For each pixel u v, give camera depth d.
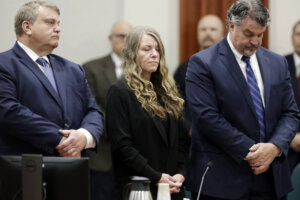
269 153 6.19
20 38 6.31
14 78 6.05
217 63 6.50
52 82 6.34
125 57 6.75
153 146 6.42
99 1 10.35
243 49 6.35
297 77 9.78
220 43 6.68
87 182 4.81
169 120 6.61
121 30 9.66
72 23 10.20
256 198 6.42
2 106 5.87
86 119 6.44
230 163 6.34
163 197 5.11
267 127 6.43
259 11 6.11
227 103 6.37
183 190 6.52
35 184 4.66
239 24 6.22
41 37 6.20
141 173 6.21
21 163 4.72
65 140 5.89
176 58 10.71
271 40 10.88
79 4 10.23
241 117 6.35
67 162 4.80
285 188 6.55
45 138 5.86
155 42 6.71
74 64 6.77
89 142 6.13
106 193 9.23
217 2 10.59
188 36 10.60
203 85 6.46
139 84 6.55
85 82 6.75
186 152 6.86
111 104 6.52
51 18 6.26
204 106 6.38
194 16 10.60
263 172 6.41
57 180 4.79
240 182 6.32
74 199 4.79
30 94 6.06
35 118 5.88
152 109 6.50
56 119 6.12
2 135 5.97
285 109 6.68
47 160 4.81
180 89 9.01
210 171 6.37
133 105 6.46
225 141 6.20
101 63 9.65
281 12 10.88
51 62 6.48
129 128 6.45
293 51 10.66
